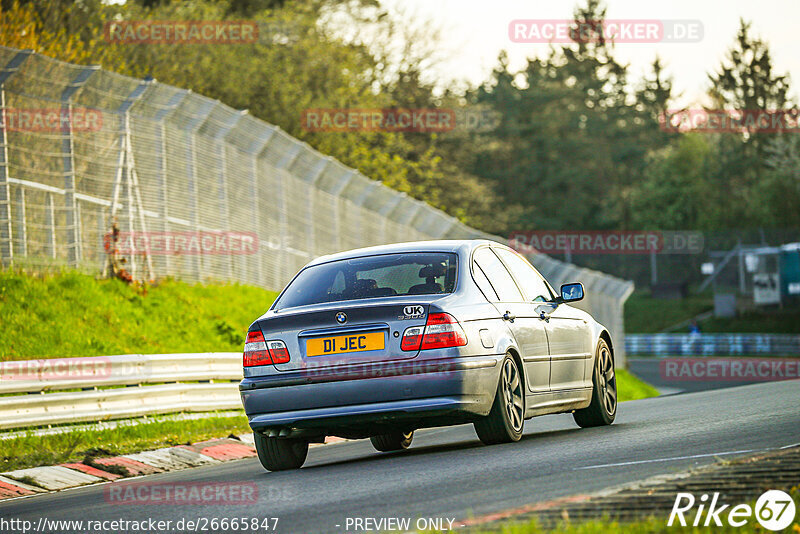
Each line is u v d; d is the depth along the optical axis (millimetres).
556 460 21250
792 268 193000
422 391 23172
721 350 173375
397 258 25719
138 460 30859
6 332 44656
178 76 96375
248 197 65188
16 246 49844
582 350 29047
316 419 23594
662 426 27625
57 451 32031
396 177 119812
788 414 28547
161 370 39531
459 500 17359
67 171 52531
